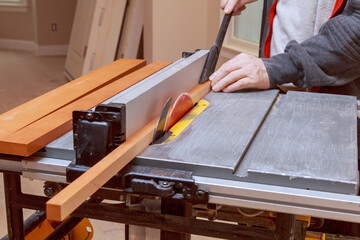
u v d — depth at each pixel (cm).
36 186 271
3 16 678
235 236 88
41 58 629
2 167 89
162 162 83
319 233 119
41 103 110
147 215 89
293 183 77
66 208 66
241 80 125
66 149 87
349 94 136
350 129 98
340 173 78
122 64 150
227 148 88
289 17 144
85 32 471
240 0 142
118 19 394
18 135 88
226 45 339
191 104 111
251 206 78
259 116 106
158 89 102
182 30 357
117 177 80
